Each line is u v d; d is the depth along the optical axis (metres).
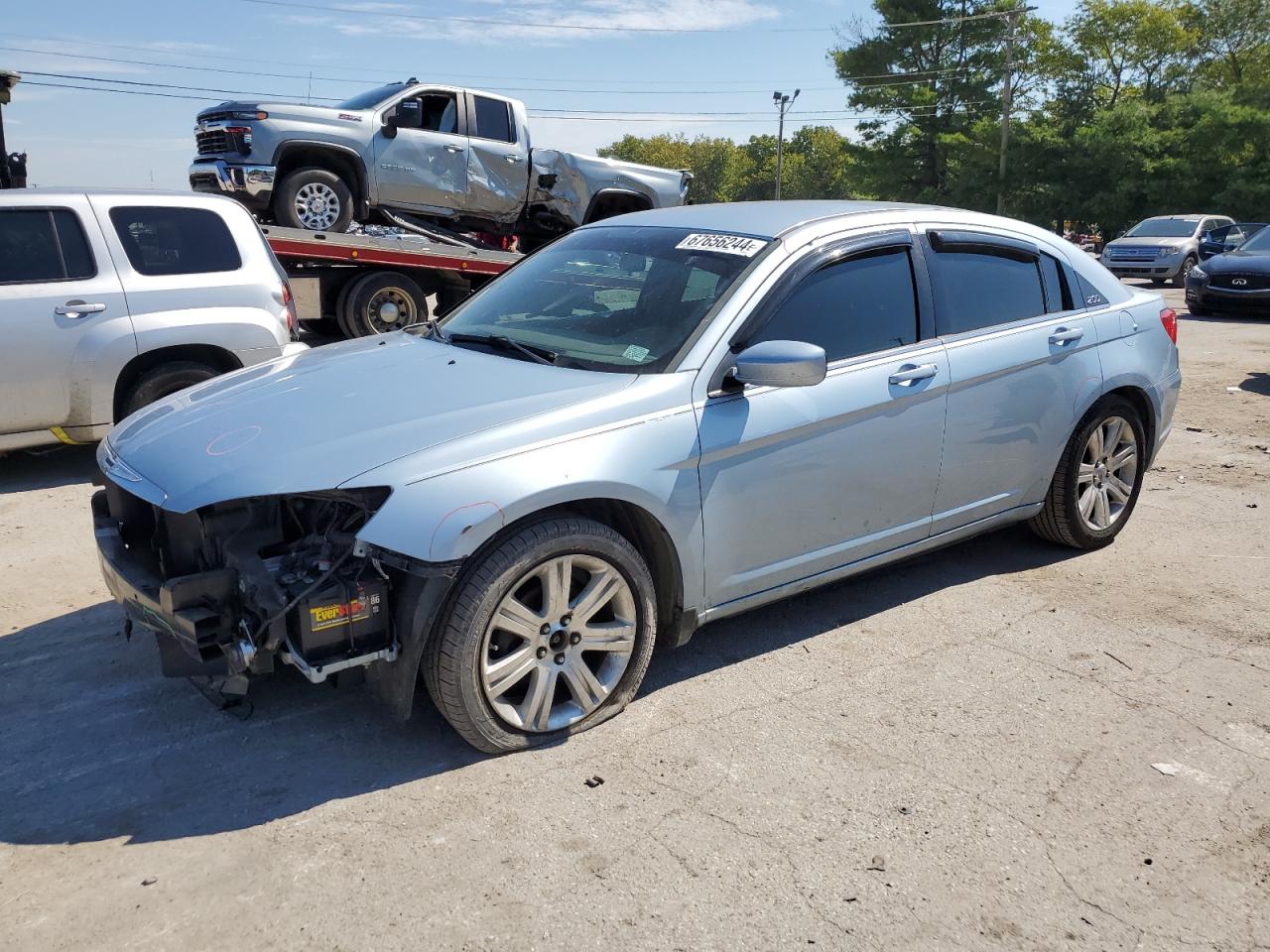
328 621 3.05
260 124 11.50
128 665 4.05
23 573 5.08
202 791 3.20
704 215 4.58
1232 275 15.76
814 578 4.14
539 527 3.26
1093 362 5.04
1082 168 51.31
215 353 7.24
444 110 12.98
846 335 4.11
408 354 4.11
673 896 2.73
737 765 3.37
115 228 6.85
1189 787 3.28
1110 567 5.24
